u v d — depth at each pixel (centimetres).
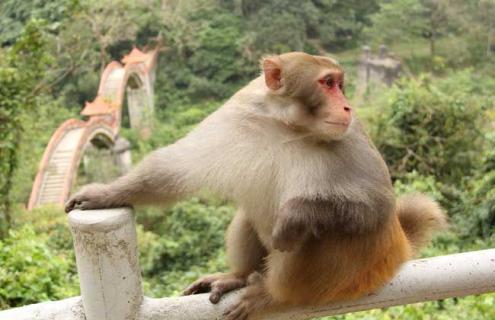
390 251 345
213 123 358
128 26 4538
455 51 4638
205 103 4741
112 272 276
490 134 1530
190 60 4916
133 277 282
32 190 2494
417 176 1656
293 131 339
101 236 270
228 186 350
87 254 274
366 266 328
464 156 1805
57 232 1731
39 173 2572
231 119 352
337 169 327
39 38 1490
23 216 1875
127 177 342
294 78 337
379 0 5322
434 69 4528
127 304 282
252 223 373
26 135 1617
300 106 335
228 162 347
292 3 4959
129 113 4394
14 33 3077
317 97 334
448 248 1193
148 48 4925
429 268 308
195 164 352
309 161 329
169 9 4988
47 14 1584
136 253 285
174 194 353
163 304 293
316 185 322
